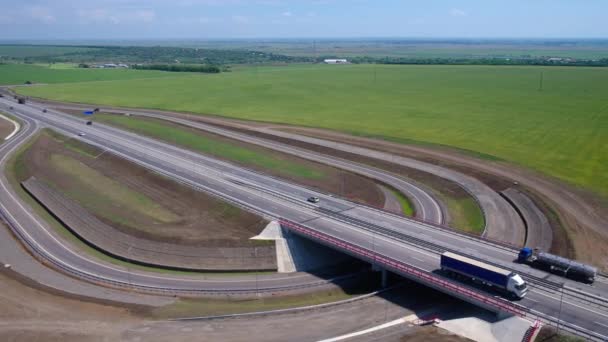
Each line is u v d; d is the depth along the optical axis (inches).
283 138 5846.5
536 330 2014.0
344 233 3061.0
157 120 7185.0
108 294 2709.2
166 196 4008.4
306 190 3969.0
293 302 2623.0
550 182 4028.1
